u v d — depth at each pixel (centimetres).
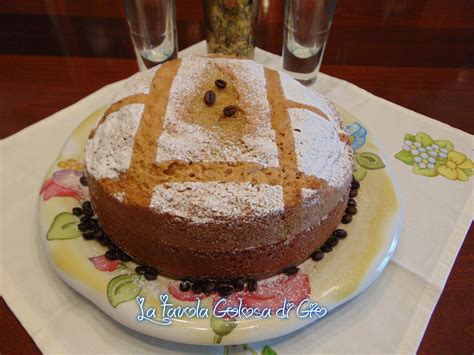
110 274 28
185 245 26
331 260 29
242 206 25
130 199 26
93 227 30
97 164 28
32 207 35
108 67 51
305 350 26
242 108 29
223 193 25
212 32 48
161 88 31
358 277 27
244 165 27
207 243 26
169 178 26
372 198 33
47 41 55
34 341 26
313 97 33
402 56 53
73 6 61
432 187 37
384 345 26
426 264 31
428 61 53
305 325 26
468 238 33
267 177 26
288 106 30
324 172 28
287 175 27
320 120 30
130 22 46
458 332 28
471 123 44
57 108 46
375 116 44
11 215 34
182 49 54
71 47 54
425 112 46
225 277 28
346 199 31
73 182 34
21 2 61
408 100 47
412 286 30
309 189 26
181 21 59
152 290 27
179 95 30
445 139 42
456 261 32
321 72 51
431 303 29
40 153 40
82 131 38
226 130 28
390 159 40
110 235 30
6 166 39
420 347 27
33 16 59
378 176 34
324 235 29
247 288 27
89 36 56
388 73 51
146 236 27
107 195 27
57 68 51
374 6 62
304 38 45
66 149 36
